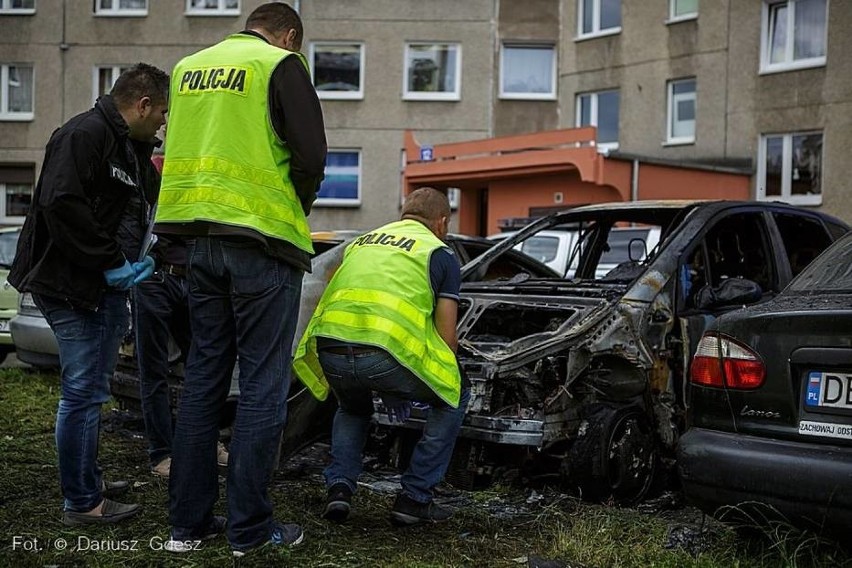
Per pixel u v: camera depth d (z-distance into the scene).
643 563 4.05
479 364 5.06
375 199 27.38
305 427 5.52
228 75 3.74
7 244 11.09
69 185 3.85
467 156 22.42
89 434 4.19
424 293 4.26
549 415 5.13
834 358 3.71
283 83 3.71
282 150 3.76
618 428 5.24
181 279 5.34
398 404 4.51
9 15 28.08
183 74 3.89
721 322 4.15
